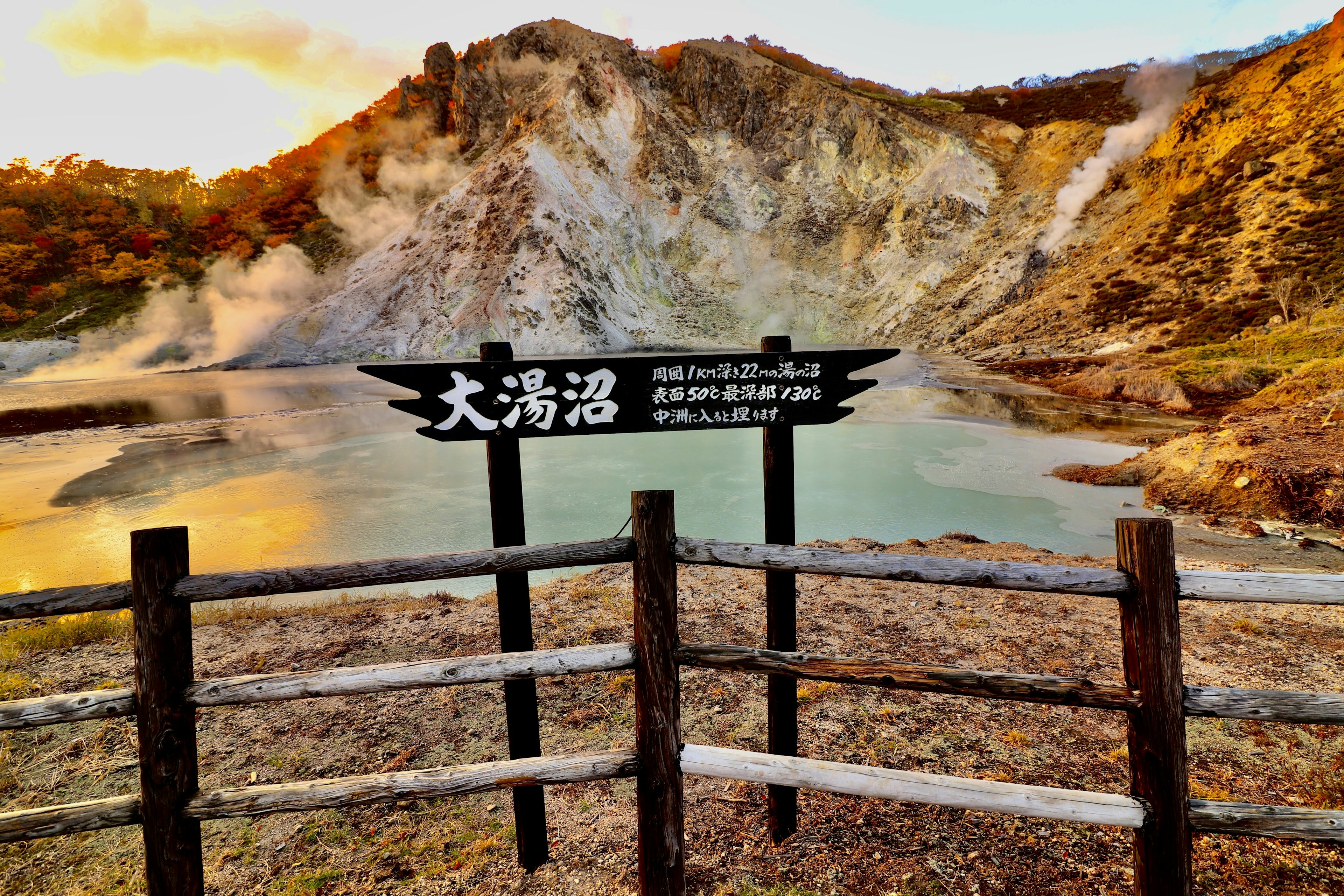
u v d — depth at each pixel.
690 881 2.64
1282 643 5.21
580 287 77.75
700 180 102.00
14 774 3.63
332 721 4.24
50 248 115.62
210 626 6.41
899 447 22.88
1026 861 2.69
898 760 3.53
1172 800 1.83
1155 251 55.31
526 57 133.62
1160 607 1.81
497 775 2.08
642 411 2.49
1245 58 95.62
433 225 94.06
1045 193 83.50
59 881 2.78
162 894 1.92
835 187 100.88
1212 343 38.00
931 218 87.50
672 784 2.15
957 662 4.95
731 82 113.88
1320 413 14.62
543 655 2.09
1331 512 11.48
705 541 2.10
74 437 31.25
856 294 85.19
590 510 16.44
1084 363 42.12
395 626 6.27
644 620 2.09
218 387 56.94
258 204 135.38
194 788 1.96
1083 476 17.19
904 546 9.98
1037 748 3.66
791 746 2.78
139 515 17.28
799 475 19.06
